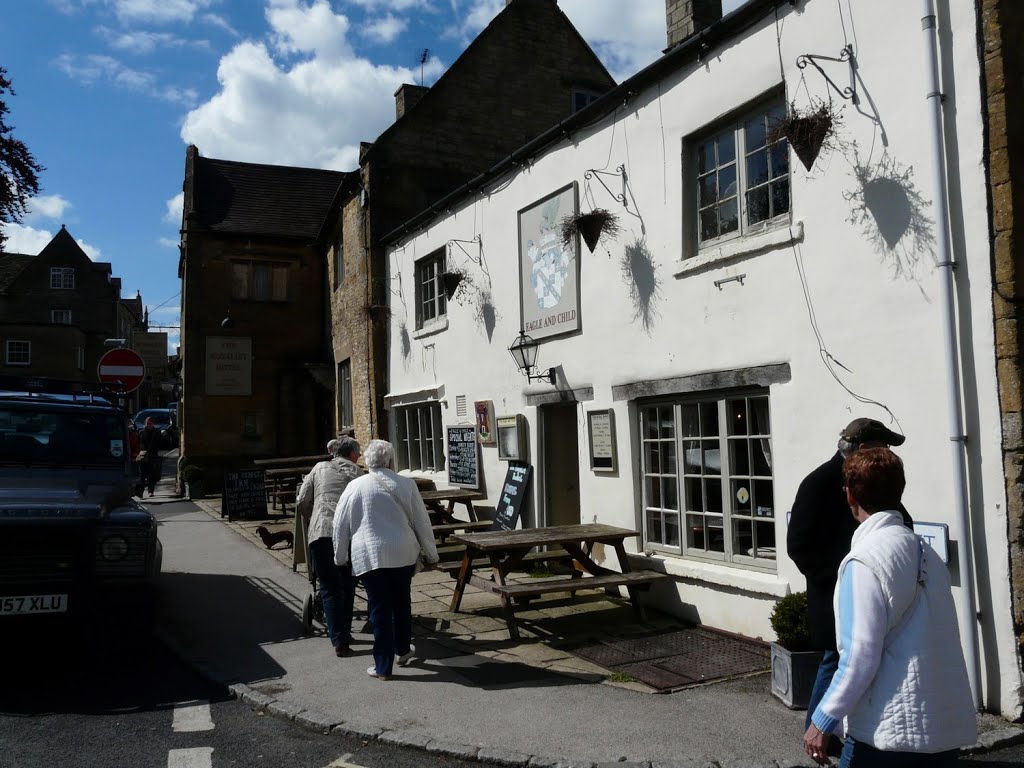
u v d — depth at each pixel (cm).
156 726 490
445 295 1191
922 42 524
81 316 5450
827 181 588
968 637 484
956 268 502
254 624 730
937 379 511
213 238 1889
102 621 586
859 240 562
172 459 3064
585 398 852
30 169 1409
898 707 247
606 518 819
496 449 1041
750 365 645
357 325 1512
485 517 1059
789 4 622
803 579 591
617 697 523
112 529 596
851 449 401
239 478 1406
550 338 917
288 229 1977
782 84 634
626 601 782
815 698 414
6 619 563
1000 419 477
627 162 794
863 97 563
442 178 1509
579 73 1686
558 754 432
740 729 463
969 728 250
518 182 989
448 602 802
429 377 1239
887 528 265
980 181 490
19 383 812
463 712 498
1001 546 474
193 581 914
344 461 679
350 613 641
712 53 695
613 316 809
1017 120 487
